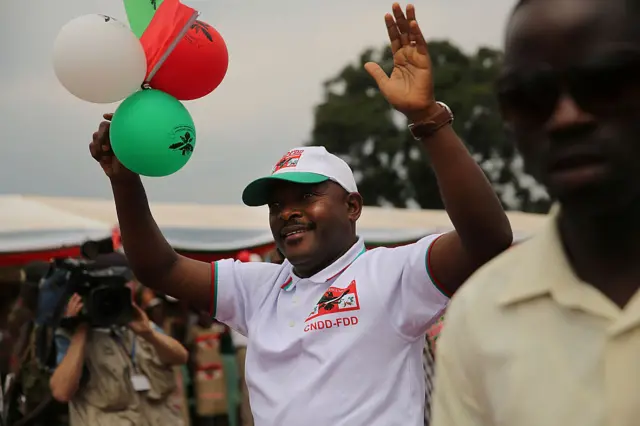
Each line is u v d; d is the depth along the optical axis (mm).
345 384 2322
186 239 8016
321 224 2531
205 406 6816
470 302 1277
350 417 2297
